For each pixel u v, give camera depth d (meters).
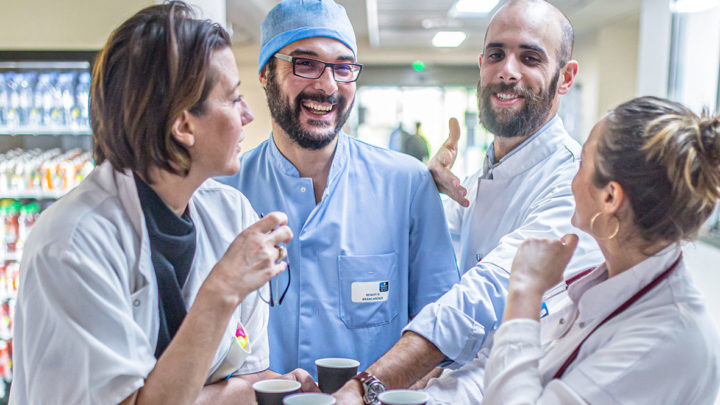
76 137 3.94
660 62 4.71
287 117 1.51
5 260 3.75
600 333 0.99
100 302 0.94
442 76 9.84
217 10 2.84
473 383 1.34
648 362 0.89
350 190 1.62
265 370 1.33
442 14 7.21
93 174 1.07
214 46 0.99
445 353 1.31
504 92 1.61
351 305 1.57
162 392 0.95
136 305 1.04
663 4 4.65
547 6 1.63
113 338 0.95
